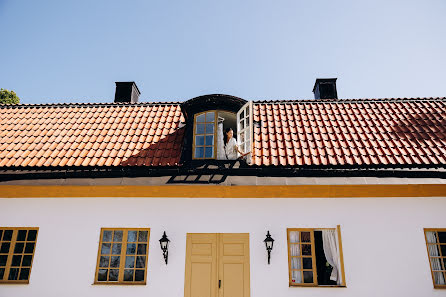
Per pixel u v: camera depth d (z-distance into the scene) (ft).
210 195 21.68
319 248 21.68
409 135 24.73
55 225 21.93
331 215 21.27
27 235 22.12
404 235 20.62
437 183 20.10
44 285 20.84
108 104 31.94
